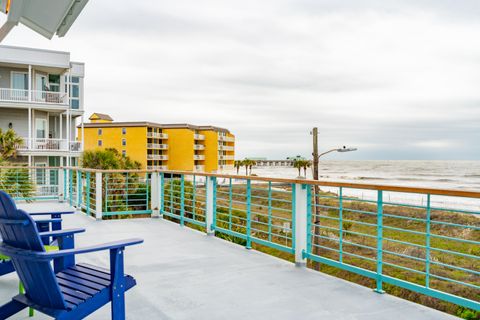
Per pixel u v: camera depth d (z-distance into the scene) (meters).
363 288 3.90
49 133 24.77
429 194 3.19
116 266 2.51
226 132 76.12
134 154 52.75
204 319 3.18
